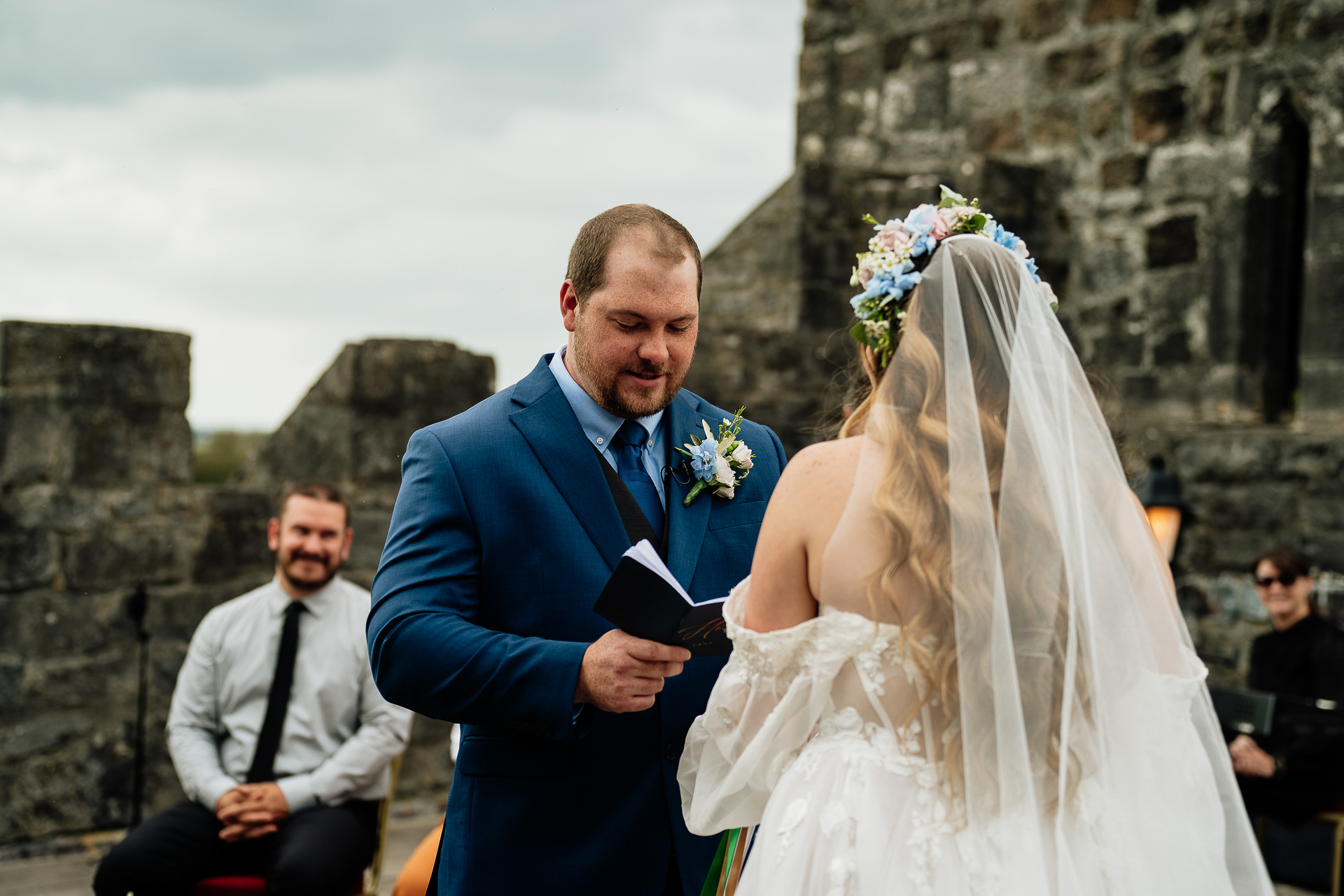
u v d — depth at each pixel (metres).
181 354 5.13
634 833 2.01
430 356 5.69
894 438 1.67
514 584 2.05
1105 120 7.12
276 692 3.71
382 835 3.64
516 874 2.00
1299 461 5.91
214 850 3.36
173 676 5.09
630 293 2.01
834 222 7.37
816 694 1.67
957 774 1.62
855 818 1.64
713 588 2.13
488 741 2.06
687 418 2.29
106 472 4.95
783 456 2.44
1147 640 1.71
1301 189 6.48
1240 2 6.50
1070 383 1.77
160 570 5.07
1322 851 4.15
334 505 3.81
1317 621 4.73
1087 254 7.20
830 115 8.46
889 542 1.63
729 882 1.95
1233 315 6.54
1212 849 1.70
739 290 7.70
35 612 4.79
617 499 2.13
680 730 2.07
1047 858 1.61
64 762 4.83
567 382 2.20
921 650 1.62
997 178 7.19
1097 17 7.14
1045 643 1.62
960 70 7.82
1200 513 6.29
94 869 4.51
